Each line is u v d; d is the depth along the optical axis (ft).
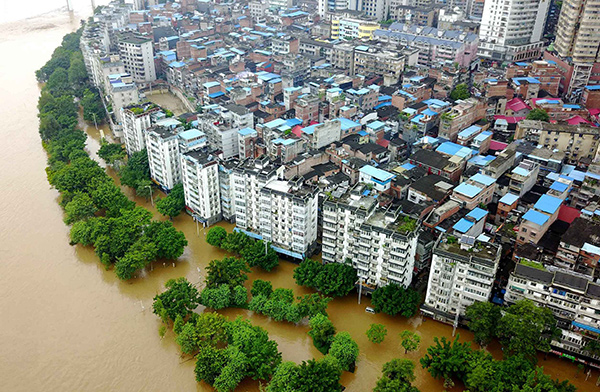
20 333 566.77
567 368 508.12
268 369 488.02
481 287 524.11
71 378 513.04
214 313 548.31
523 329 482.28
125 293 626.23
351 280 588.50
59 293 626.23
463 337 547.90
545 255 576.61
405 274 575.79
